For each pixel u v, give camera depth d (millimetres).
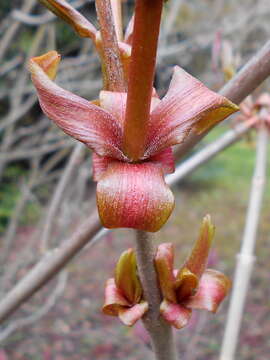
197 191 1817
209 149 253
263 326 988
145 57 99
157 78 647
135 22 96
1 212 1208
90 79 715
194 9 826
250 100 243
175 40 796
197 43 650
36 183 684
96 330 961
